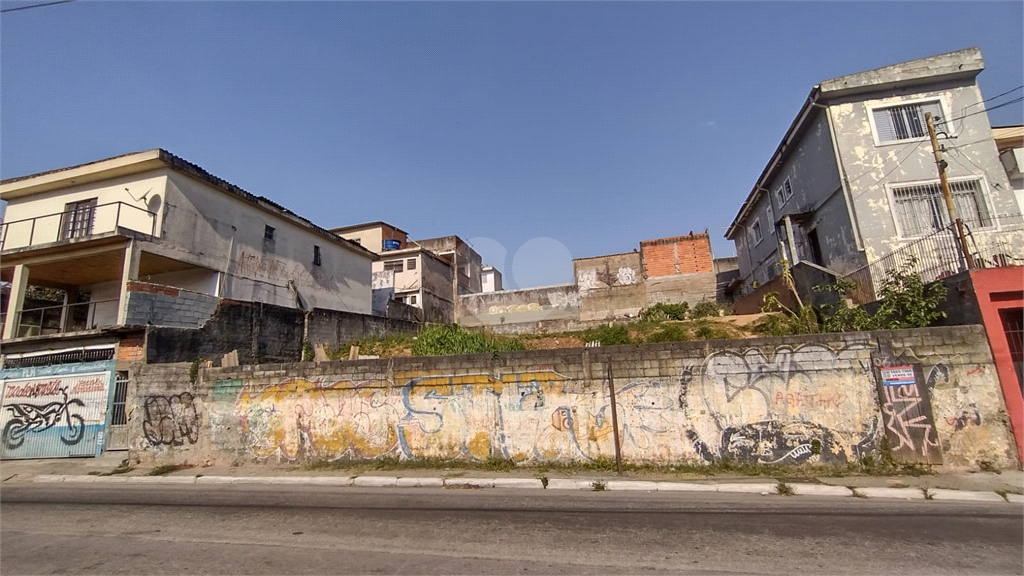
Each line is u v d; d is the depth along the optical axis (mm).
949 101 15414
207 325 15531
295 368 10984
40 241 17375
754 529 5664
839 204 16125
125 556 5242
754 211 25641
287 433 10766
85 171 16766
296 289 22266
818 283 15695
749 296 21203
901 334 8469
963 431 8031
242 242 19516
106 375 13539
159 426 11523
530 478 8570
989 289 8508
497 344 15102
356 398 10531
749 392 8812
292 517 6750
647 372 9234
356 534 5840
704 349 9086
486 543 5359
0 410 14109
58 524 6809
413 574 4508
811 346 8711
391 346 19891
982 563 4559
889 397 8336
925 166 15109
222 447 11062
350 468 10055
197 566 4863
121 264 16938
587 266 27562
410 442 10109
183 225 16844
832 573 4387
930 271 11484
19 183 17547
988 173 14648
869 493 7156
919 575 4312
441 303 34562
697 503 6949
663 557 4832
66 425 13484
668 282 25812
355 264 27391
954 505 6582
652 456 8992
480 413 9859
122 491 9250
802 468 8391
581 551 5039
